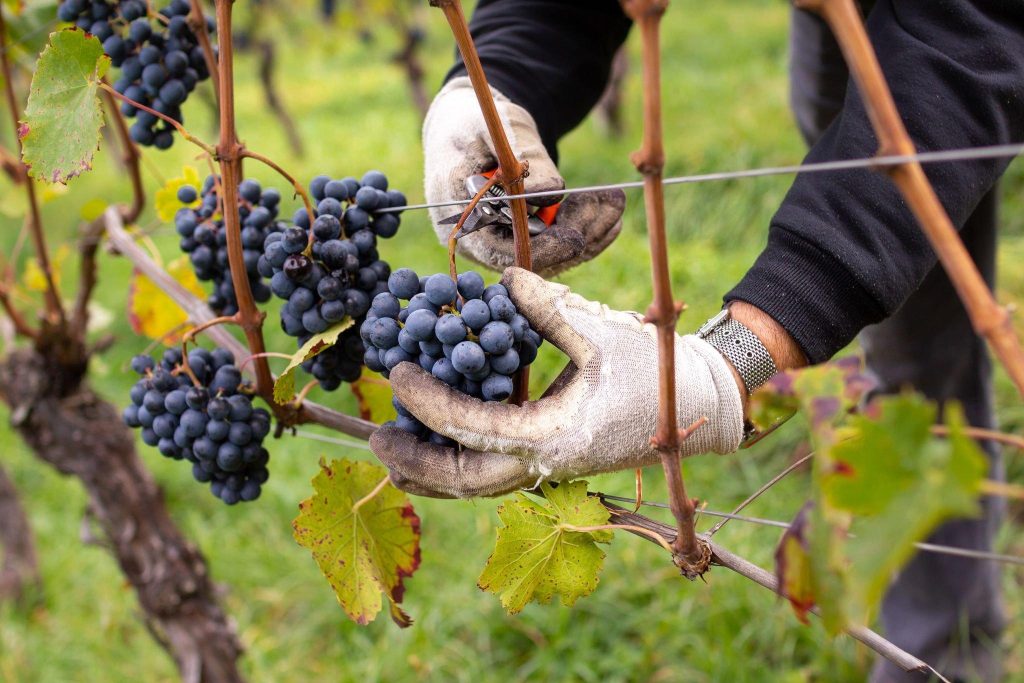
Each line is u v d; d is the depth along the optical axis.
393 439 1.09
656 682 2.45
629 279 4.09
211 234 1.33
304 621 2.98
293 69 11.08
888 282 1.13
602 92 1.71
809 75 2.01
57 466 2.07
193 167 1.60
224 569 3.18
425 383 1.02
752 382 1.13
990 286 1.92
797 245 1.15
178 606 2.12
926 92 1.16
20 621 3.07
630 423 1.04
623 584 2.70
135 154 1.78
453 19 0.97
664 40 8.39
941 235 0.64
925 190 0.64
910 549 0.59
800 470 3.08
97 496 2.08
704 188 4.75
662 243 0.76
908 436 0.61
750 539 2.75
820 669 2.35
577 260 1.33
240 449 1.25
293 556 3.19
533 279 1.07
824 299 1.13
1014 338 0.63
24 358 2.02
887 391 2.04
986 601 2.11
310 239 1.14
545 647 2.59
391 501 1.27
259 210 1.30
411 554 1.30
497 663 2.65
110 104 1.71
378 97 9.03
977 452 0.56
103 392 4.21
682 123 5.84
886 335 1.95
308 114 8.88
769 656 2.46
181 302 1.52
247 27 7.12
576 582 1.11
